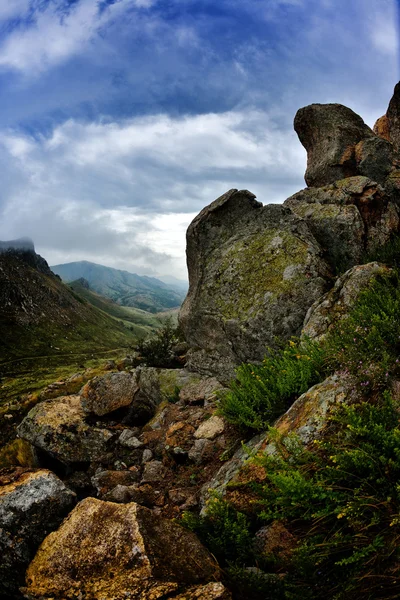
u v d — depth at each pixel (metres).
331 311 8.02
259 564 3.57
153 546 3.52
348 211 10.73
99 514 4.01
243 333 9.44
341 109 15.76
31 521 4.28
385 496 3.21
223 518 4.01
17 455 7.95
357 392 4.59
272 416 5.96
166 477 6.25
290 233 10.49
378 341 4.95
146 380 10.20
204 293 10.80
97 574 3.40
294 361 6.45
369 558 2.92
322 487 3.37
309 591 2.90
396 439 3.36
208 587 3.08
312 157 16.22
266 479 4.38
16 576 3.87
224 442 6.36
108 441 7.62
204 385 9.33
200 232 11.77
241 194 11.72
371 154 13.62
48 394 13.62
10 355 167.38
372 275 8.26
